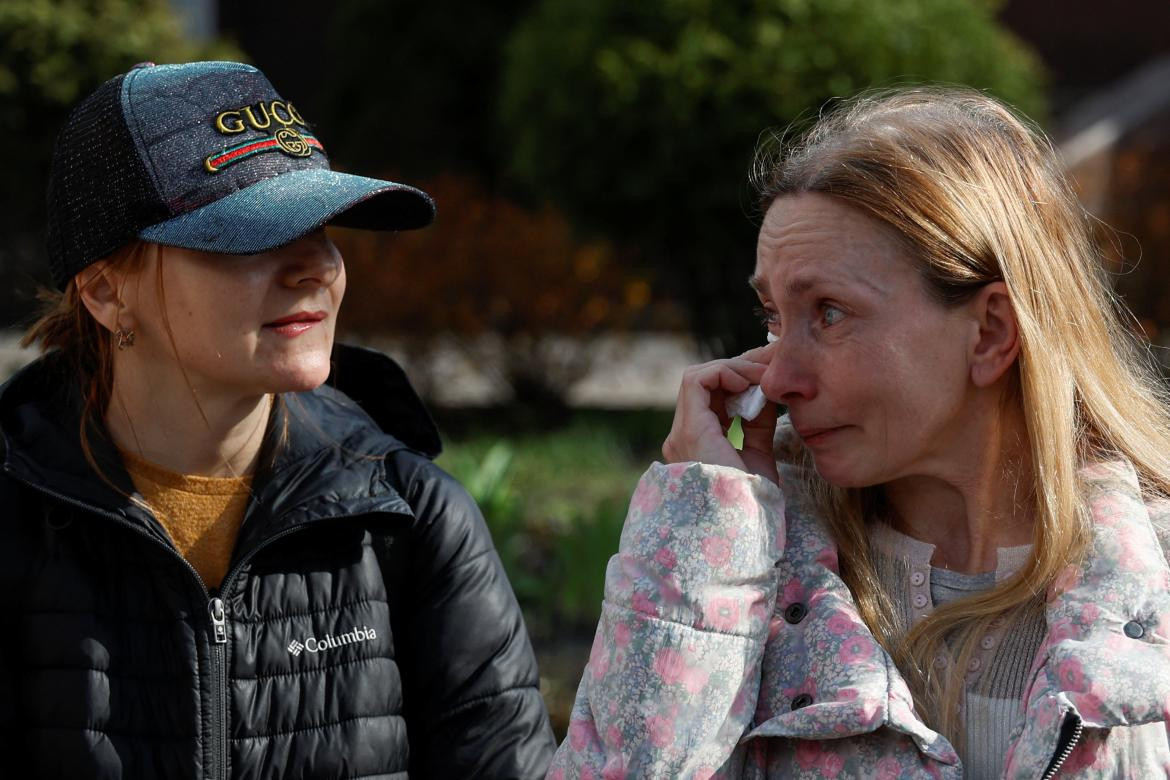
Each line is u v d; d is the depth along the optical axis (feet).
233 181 6.91
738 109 30.04
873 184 5.78
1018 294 5.77
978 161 5.92
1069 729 5.30
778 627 6.15
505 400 38.22
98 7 35.45
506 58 44.52
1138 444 6.12
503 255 36.63
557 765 6.22
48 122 34.91
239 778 6.92
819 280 5.81
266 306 6.89
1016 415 6.04
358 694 7.20
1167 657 5.45
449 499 7.77
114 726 6.84
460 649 7.57
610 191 31.58
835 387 5.86
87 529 6.98
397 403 8.38
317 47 65.16
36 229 35.40
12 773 6.86
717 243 31.30
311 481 7.32
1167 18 63.72
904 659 6.00
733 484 6.07
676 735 5.80
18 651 6.92
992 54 32.65
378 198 7.41
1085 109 51.85
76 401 7.25
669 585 5.96
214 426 7.24
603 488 28.60
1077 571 5.72
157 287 6.90
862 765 5.71
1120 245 34.60
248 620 7.07
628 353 39.45
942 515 6.29
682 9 30.99
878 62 30.30
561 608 20.44
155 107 6.94
